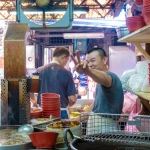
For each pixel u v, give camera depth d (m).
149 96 1.85
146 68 2.21
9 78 2.15
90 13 7.91
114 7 7.50
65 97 3.60
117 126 1.64
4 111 2.12
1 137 1.79
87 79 8.33
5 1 7.62
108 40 10.25
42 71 3.60
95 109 2.46
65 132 1.43
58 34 10.03
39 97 3.52
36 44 9.40
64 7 4.31
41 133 1.57
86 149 1.41
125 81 2.41
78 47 10.52
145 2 1.83
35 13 4.32
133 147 1.41
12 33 2.23
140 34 2.06
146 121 1.44
